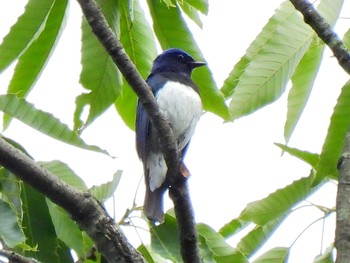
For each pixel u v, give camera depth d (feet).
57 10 27.58
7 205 22.58
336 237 22.80
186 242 24.59
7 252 22.00
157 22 29.14
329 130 25.16
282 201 28.71
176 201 24.77
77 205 22.67
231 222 31.27
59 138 24.82
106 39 25.26
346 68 24.22
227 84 28.37
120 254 22.75
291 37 26.37
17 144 24.32
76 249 26.35
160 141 26.09
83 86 28.73
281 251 28.50
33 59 28.45
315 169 27.78
